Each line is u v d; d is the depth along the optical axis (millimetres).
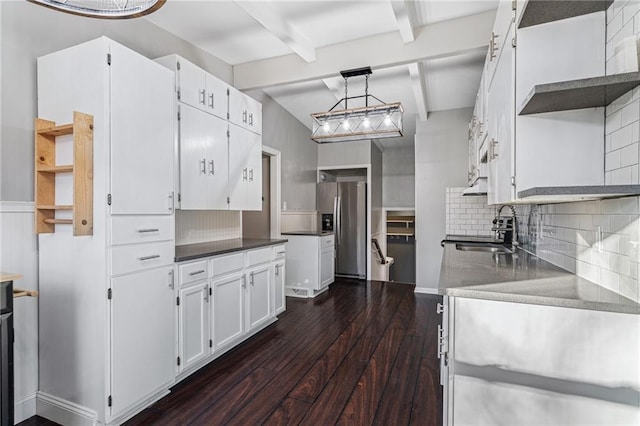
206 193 2762
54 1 1270
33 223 1966
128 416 1901
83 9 1324
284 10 2639
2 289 1494
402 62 2986
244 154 3283
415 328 3354
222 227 3605
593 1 1387
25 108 1945
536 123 1551
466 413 1316
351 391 2189
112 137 1843
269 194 4973
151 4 1296
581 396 1183
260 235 5047
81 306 1843
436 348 2859
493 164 2217
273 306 3443
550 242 2096
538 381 1228
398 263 8180
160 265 2133
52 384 1928
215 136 2875
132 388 1921
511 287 1377
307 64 3350
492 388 1283
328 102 4719
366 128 3439
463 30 2771
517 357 1254
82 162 1775
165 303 2160
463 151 4672
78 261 1854
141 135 2021
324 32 2984
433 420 1890
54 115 1947
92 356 1807
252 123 3422
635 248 1163
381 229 7258
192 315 2393
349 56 3156
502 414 1270
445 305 1480
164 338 2146
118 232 1863
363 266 5844
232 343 2848
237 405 2035
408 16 2586
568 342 1194
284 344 2953
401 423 1866
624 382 1140
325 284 4988
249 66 3617
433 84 3877
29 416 1938
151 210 2078
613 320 1150
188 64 2588
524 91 1566
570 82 1208
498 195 2012
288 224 5133
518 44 1580
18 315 1905
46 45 2045
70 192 1904
